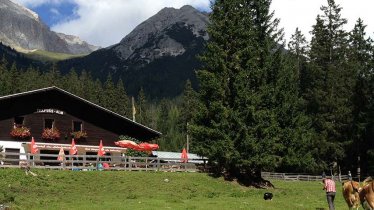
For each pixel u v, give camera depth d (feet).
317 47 234.58
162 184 113.70
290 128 150.30
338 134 209.56
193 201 92.99
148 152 164.86
